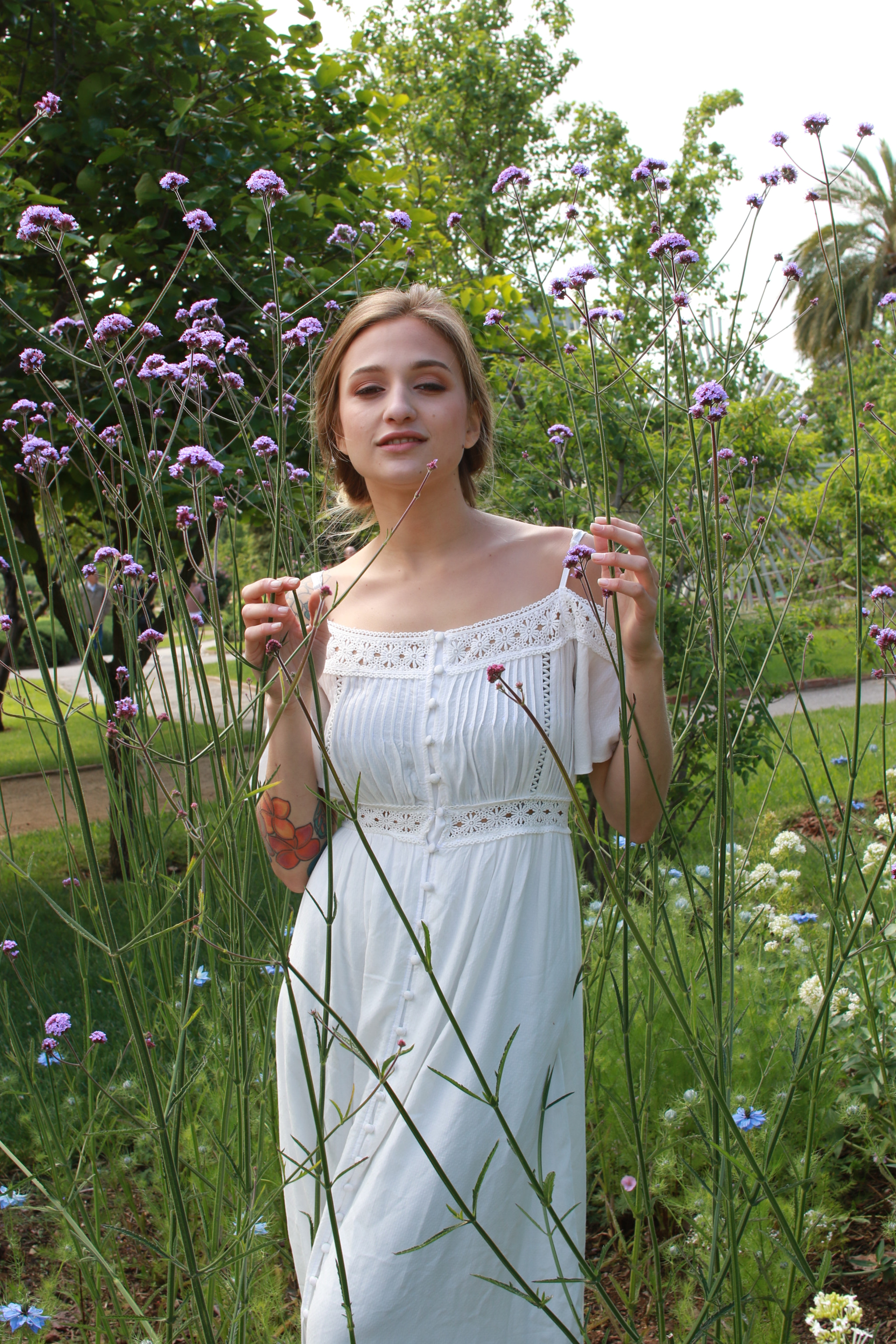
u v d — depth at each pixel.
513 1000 1.34
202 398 1.61
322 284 3.71
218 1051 2.01
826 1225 1.83
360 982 1.44
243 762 1.43
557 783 1.42
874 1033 1.76
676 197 11.05
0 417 3.67
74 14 4.11
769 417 4.71
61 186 4.05
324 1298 1.28
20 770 7.10
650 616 1.33
